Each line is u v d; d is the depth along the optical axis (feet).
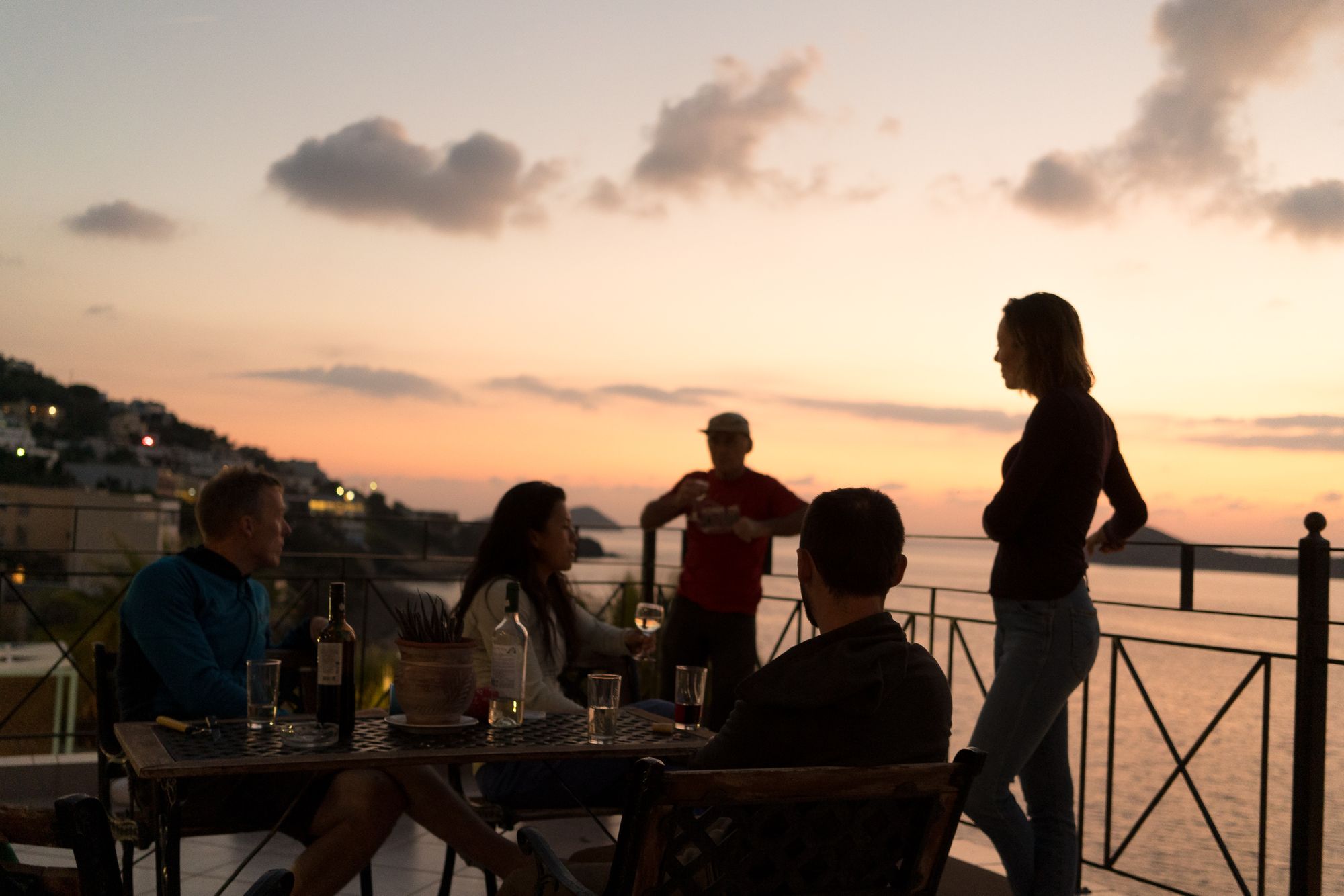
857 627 5.32
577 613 10.30
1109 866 11.17
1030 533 8.96
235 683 8.34
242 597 8.89
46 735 14.57
